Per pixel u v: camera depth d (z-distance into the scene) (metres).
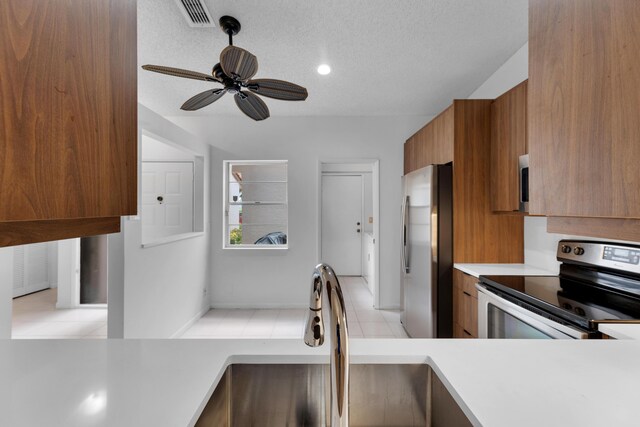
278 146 4.35
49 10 0.55
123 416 0.65
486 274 2.24
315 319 0.73
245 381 0.95
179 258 3.44
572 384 0.78
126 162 0.76
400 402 0.95
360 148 4.34
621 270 1.62
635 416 0.65
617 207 0.80
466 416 0.69
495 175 2.56
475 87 3.38
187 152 3.88
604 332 1.19
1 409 0.67
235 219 4.72
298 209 4.35
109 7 0.70
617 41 0.79
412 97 3.66
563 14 0.97
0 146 0.47
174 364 0.89
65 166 0.58
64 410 0.67
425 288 2.82
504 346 1.01
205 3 2.05
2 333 1.71
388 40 2.49
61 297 4.31
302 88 2.39
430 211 2.71
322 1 2.04
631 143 0.76
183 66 2.87
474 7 2.11
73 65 0.60
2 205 0.47
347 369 0.61
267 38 2.45
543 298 1.58
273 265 4.35
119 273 2.50
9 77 0.48
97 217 0.71
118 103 0.73
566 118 0.96
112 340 1.06
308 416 0.95
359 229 6.28
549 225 1.10
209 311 4.21
